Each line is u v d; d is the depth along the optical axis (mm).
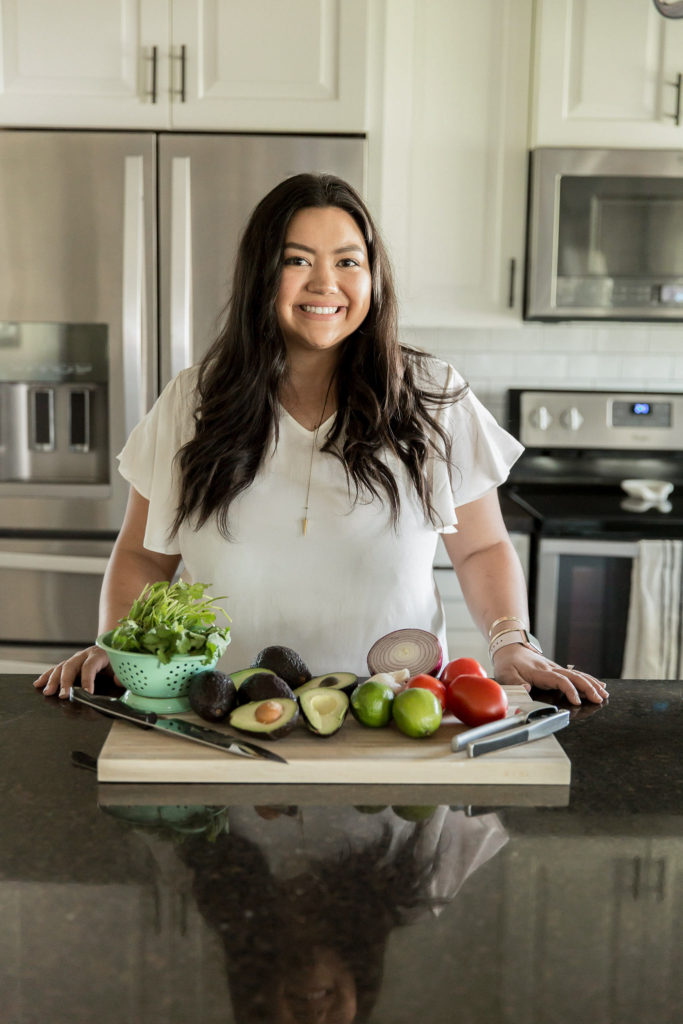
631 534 2598
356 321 1324
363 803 927
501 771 971
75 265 2562
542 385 3270
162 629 1076
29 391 2670
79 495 2648
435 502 1452
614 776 1008
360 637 1449
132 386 2566
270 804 922
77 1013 626
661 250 2742
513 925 730
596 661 2625
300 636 1447
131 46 2551
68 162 2533
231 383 1392
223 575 1440
